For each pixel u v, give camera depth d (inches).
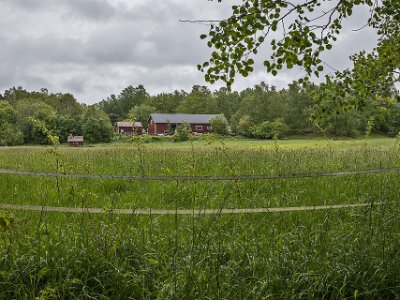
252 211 249.9
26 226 233.0
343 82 296.4
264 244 224.5
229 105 6082.7
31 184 399.2
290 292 177.6
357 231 239.0
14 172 201.6
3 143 3061.0
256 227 265.4
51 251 196.5
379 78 303.6
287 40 229.3
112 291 179.2
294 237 232.7
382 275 190.7
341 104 300.4
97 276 182.9
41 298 156.7
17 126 3250.5
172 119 4761.3
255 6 219.0
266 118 4370.1
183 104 6254.9
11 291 173.6
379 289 185.2
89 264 188.5
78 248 202.2
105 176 203.6
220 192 354.9
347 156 584.1
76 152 682.8
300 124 3949.3
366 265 197.8
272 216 295.9
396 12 271.9
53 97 6033.5
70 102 5782.5
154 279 184.9
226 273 186.4
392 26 297.3
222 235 227.9
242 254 208.2
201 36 223.8
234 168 381.7
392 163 512.7
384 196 328.2
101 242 204.8
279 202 342.6
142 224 279.7
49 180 407.5
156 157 569.0
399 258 199.9
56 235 236.5
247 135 3740.2
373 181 404.2
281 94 4522.6
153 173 453.4
